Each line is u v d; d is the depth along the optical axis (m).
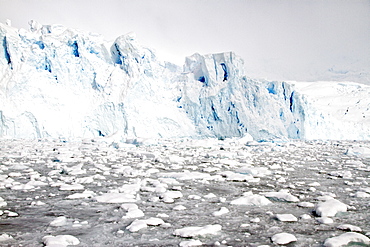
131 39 40.38
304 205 7.59
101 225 6.03
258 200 7.88
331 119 49.19
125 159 18.91
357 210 7.16
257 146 30.97
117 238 5.29
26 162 16.61
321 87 99.50
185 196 8.84
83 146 26.20
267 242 5.12
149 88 40.81
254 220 6.31
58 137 33.81
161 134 39.78
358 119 57.12
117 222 6.23
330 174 13.19
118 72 40.19
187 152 23.62
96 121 37.31
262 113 42.75
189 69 50.00
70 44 38.06
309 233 5.57
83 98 38.19
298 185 10.50
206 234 5.47
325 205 7.11
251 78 43.94
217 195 9.04
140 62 40.62
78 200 8.12
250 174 13.02
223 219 6.48
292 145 33.34
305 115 44.75
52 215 6.72
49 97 34.69
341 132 49.50
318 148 29.89
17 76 32.75
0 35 33.44
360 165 16.34
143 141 30.53
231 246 4.93
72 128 35.25
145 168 14.83
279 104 44.34
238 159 19.28
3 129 30.77
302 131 44.31
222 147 27.33
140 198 8.46
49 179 11.08
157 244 5.02
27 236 5.34
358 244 4.90
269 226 5.99
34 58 35.00
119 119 37.53
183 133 41.81
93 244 4.99
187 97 44.66
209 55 45.19
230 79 43.62
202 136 43.12
